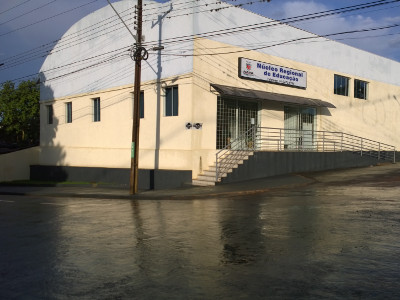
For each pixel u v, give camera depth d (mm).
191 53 19781
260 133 23078
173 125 20672
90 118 26781
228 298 4766
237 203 13492
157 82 21578
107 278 5621
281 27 23844
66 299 4855
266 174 21156
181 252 6973
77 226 9898
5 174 30562
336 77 27922
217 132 21062
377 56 31500
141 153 22578
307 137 26016
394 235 7895
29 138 44750
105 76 25375
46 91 31109
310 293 4867
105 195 18359
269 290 4992
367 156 27375
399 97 33625
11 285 5398
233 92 20219
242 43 21844
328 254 6586
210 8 20484
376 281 5262
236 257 6559
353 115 29078
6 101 42531
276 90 23578
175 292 5004
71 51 28266
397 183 17156
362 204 12031
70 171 27984
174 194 16906
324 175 21359
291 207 11898
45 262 6520
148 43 22141
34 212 12820
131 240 8062
